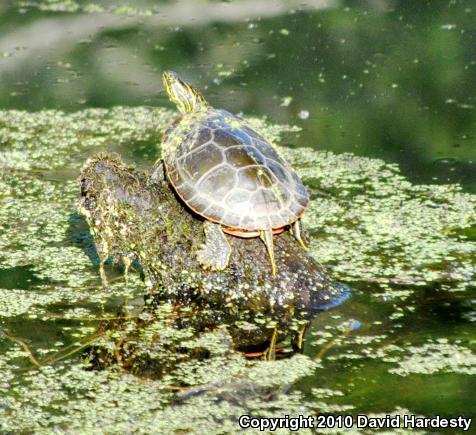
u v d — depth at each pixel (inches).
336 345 558.6
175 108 1035.9
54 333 574.9
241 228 601.6
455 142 933.2
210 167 619.5
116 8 1414.9
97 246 650.8
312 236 713.6
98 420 478.9
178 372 531.2
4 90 1091.3
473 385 508.7
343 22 1334.9
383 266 662.5
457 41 1245.7
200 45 1259.8
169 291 630.5
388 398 497.4
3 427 472.4
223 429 471.2
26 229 732.0
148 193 642.2
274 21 1350.9
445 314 593.6
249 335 578.9
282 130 970.7
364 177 841.5
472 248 689.0
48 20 1354.6
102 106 1040.8
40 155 899.4
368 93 1083.3
